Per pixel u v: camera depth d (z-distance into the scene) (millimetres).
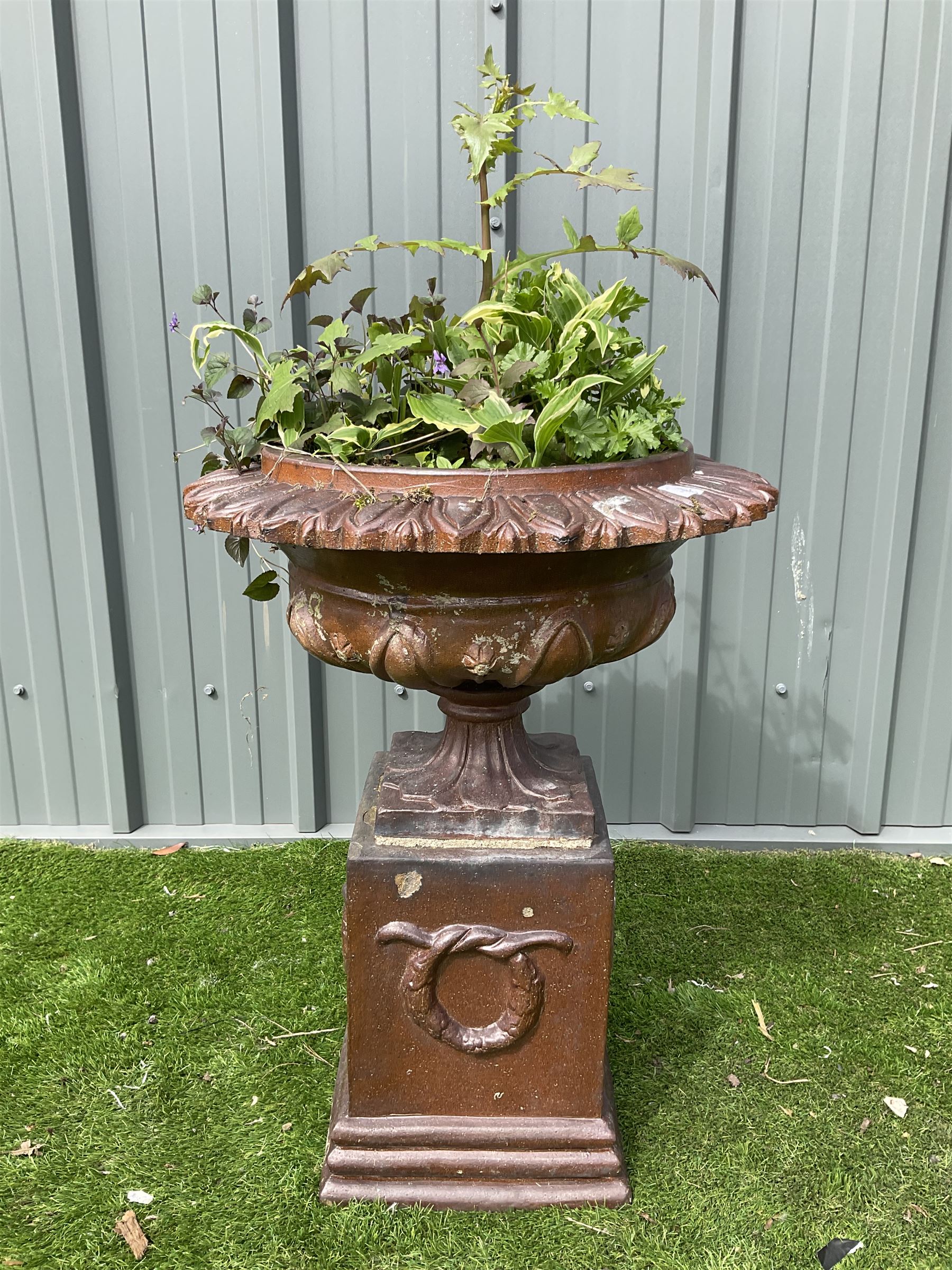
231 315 2057
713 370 2041
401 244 1324
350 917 1323
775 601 2223
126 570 2219
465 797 1354
